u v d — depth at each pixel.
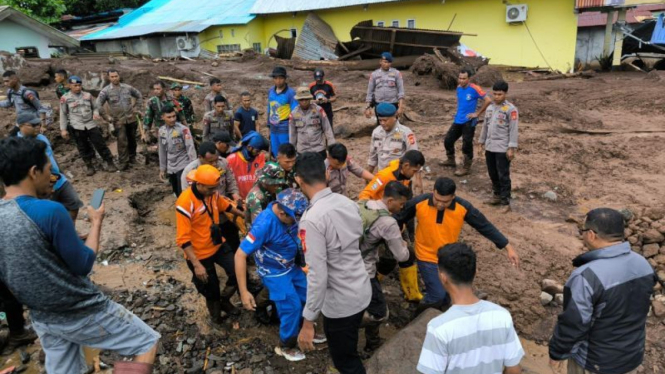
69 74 16.23
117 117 9.03
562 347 2.92
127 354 3.06
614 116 12.23
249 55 22.92
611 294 2.74
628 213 6.33
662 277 5.23
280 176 4.33
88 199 7.73
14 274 2.51
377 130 5.86
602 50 23.11
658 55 21.08
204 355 4.21
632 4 22.03
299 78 18.12
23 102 8.23
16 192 2.58
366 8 24.53
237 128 8.20
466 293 2.45
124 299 4.98
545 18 20.36
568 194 7.48
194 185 4.13
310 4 25.70
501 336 2.37
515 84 16.88
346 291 3.21
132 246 6.32
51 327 2.77
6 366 4.07
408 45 20.31
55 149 10.22
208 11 30.44
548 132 10.55
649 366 4.12
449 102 13.41
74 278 2.72
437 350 2.34
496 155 6.73
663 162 8.52
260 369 4.06
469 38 22.22
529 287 5.13
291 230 3.81
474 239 6.13
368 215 3.82
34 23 22.53
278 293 3.91
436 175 8.41
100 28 33.66
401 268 4.83
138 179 8.80
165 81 16.48
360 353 4.36
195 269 4.16
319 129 6.93
